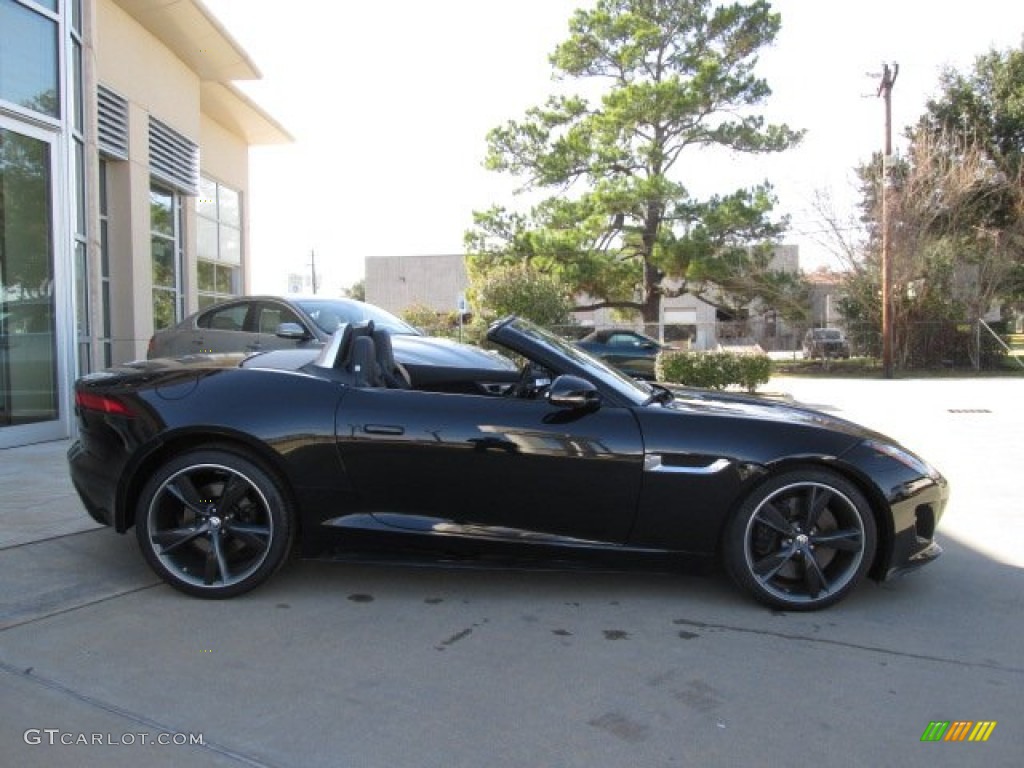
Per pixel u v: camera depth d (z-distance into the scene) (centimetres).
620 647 352
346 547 402
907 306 2434
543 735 278
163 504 398
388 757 263
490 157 2755
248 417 393
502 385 488
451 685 313
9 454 738
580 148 2627
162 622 370
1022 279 2492
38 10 792
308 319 818
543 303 2289
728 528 396
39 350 813
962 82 2989
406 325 873
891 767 262
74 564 441
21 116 771
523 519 396
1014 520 582
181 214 1605
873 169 2506
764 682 321
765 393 1672
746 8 2572
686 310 4034
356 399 402
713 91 2553
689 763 262
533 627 373
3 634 351
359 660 334
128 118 1284
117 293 1303
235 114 1886
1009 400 1505
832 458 389
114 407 405
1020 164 2570
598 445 391
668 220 2628
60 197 827
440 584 428
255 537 395
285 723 283
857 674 329
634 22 2600
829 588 396
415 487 395
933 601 414
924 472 409
